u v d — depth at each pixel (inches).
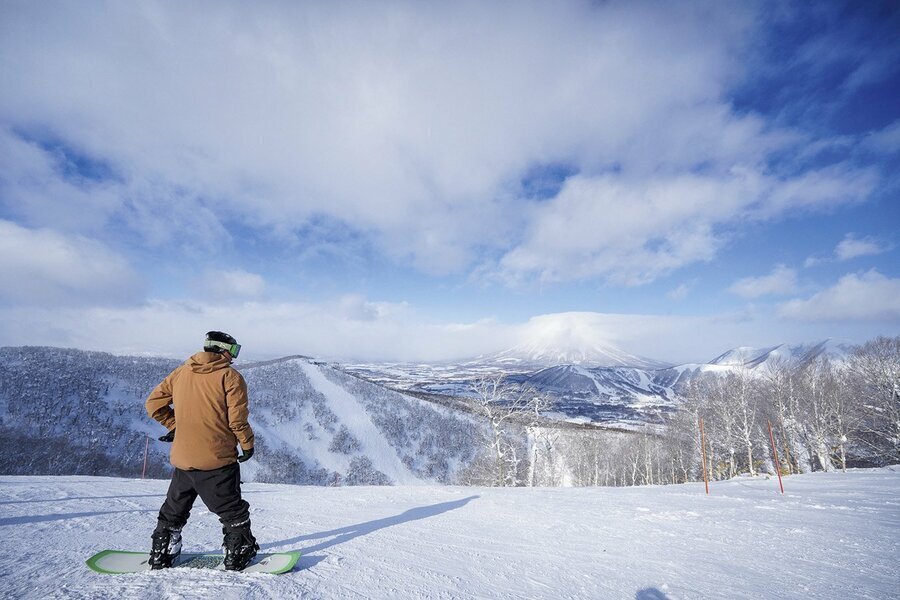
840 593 121.1
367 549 151.1
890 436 1330.0
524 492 457.4
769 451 1568.7
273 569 111.7
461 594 106.4
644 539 202.4
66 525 182.9
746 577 137.6
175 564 115.7
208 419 110.2
